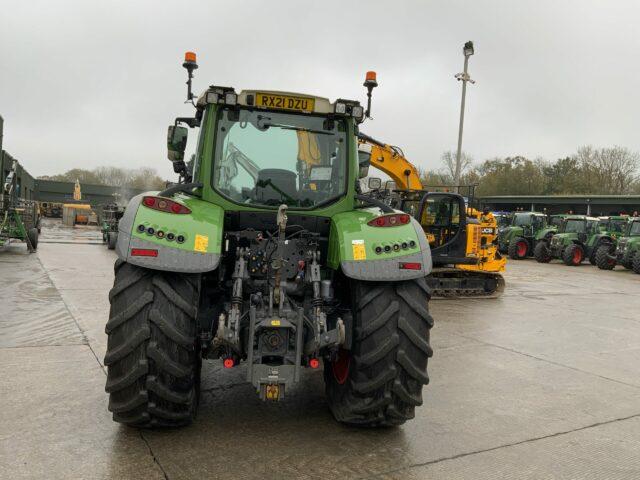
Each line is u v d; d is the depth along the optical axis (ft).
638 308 34.22
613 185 170.71
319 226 12.98
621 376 17.74
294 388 14.71
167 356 10.16
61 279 35.12
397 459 10.61
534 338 23.50
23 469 9.45
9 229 52.54
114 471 9.50
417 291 11.51
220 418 12.30
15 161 56.90
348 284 12.30
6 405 12.51
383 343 10.84
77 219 126.31
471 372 17.56
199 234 10.62
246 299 11.83
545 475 10.31
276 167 12.92
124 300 10.32
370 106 15.10
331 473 9.84
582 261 73.10
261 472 9.74
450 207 36.99
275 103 12.67
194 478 9.40
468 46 62.28
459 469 10.36
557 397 15.23
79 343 18.66
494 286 38.11
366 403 11.15
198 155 13.01
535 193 172.55
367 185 16.52
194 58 14.51
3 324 21.50
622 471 10.62
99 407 12.55
